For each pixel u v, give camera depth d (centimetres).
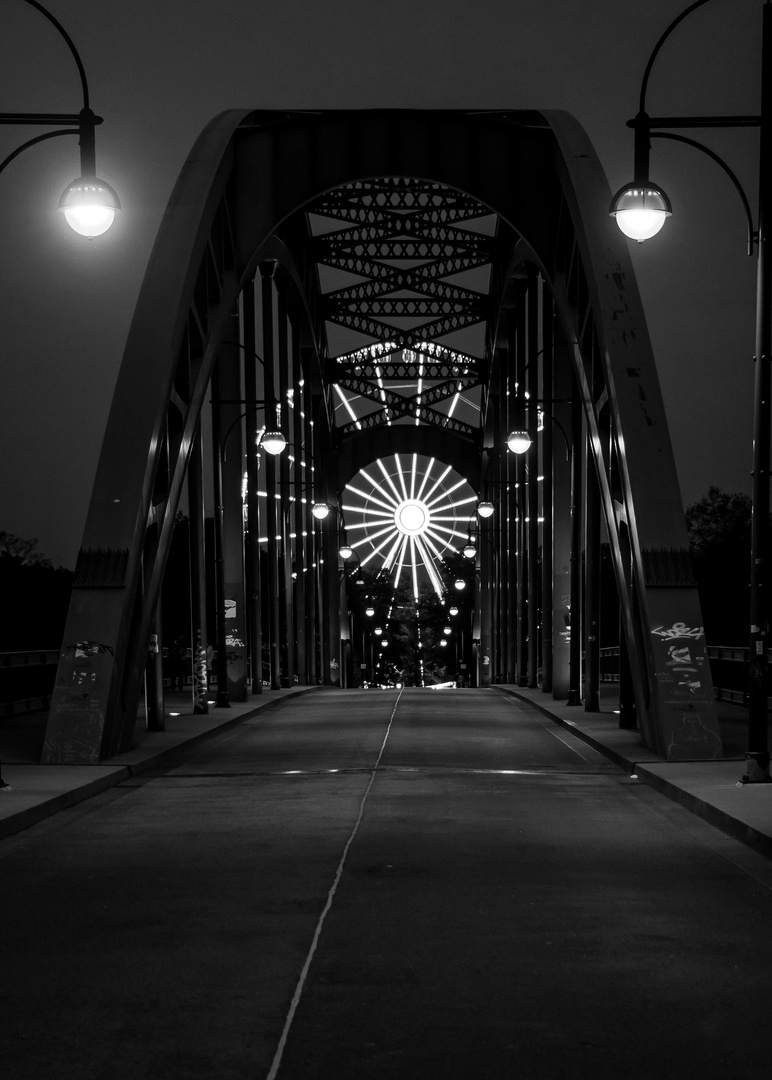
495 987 795
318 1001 765
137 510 2392
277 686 5459
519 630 5909
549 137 3556
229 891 1115
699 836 1437
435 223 5922
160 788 1970
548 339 4553
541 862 1260
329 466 8862
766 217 1830
